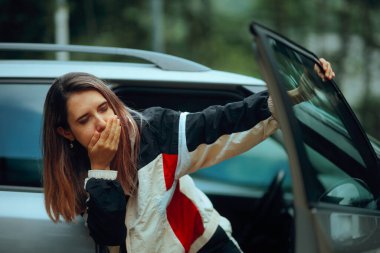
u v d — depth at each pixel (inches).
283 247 142.4
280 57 78.3
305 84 85.7
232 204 150.7
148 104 114.8
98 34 601.0
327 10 624.1
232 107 89.4
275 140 166.4
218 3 690.8
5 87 108.2
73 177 92.7
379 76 604.1
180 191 94.4
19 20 493.4
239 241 145.1
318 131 83.7
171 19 681.0
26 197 101.2
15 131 106.3
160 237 90.4
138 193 89.0
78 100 89.0
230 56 677.3
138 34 636.1
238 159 166.7
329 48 613.0
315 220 71.3
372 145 108.0
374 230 85.7
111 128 87.7
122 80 110.3
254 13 665.0
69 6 574.9
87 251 96.7
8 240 97.4
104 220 86.9
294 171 71.7
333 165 84.2
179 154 89.5
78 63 114.6
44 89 108.3
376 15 604.7
